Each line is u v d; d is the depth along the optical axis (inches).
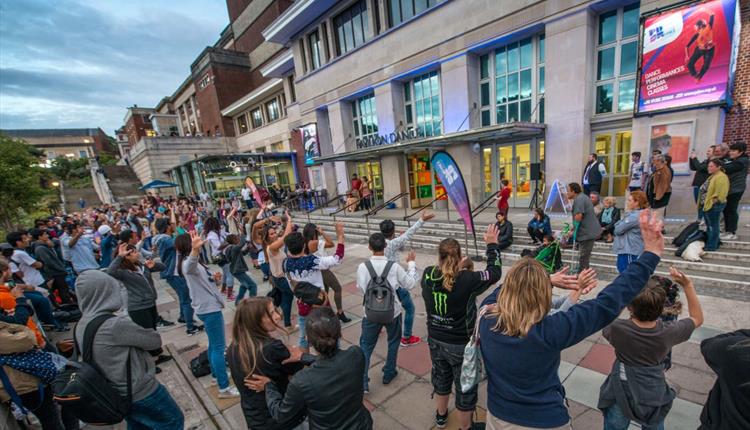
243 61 1201.4
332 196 740.7
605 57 344.2
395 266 128.4
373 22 542.6
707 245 213.9
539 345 58.1
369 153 548.7
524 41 403.5
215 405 134.0
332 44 629.0
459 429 109.8
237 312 78.4
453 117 465.7
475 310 95.3
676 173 289.7
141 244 247.9
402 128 553.6
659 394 73.4
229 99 1185.4
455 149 469.7
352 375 70.3
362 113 640.4
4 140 801.6
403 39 503.8
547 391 60.9
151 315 168.1
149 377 96.3
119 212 627.5
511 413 61.6
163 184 952.3
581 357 141.7
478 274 95.3
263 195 641.0
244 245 235.1
